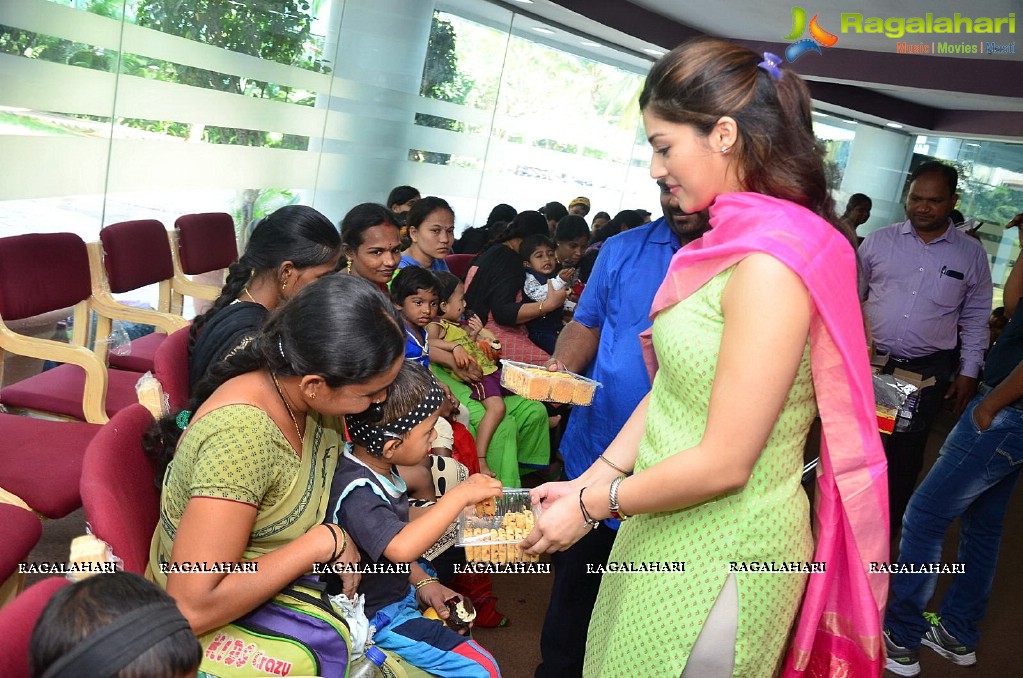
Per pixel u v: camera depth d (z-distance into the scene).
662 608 1.40
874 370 3.02
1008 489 2.91
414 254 3.68
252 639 1.38
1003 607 3.59
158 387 1.69
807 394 1.33
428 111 6.00
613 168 8.12
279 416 1.39
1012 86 6.12
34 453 2.14
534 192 7.32
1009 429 2.68
